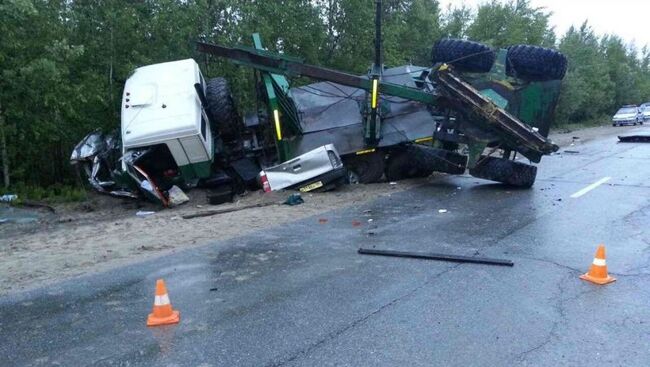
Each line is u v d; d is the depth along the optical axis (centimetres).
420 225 852
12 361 415
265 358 408
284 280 592
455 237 765
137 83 1245
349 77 1224
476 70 1298
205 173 1213
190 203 1181
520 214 918
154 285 591
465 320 468
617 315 472
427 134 1302
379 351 414
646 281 559
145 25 1641
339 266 639
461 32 3722
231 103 1327
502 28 3688
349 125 1329
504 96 1274
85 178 1441
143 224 966
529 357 399
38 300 553
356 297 531
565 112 4222
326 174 1204
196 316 496
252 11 1812
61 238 885
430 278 583
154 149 1180
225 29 1806
